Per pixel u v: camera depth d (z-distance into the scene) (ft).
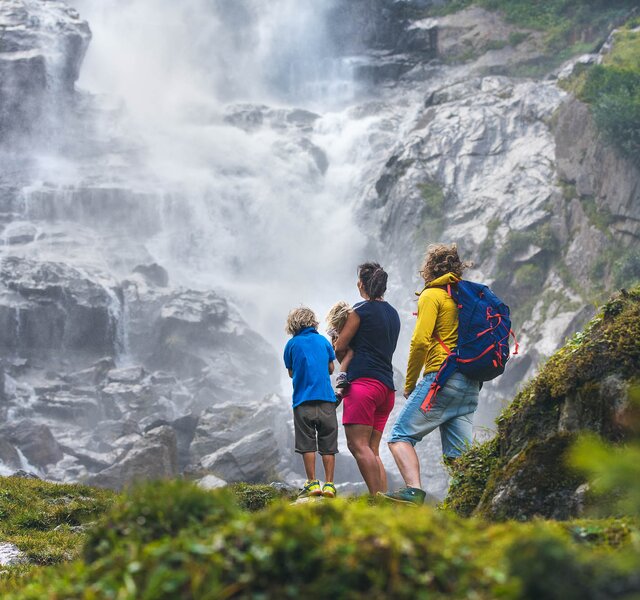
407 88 276.41
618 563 7.00
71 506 37.60
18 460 127.34
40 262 193.98
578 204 168.86
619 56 190.19
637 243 152.56
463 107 215.92
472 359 20.06
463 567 8.51
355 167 257.75
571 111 176.65
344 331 22.89
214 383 175.52
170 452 107.04
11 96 249.75
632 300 17.26
